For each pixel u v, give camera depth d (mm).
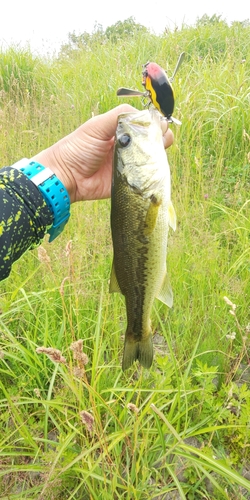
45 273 752
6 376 635
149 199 401
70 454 488
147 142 398
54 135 1152
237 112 1142
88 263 771
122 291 439
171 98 334
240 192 948
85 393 581
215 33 1740
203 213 808
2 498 484
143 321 439
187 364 623
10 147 1048
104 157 468
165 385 550
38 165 402
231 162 1062
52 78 1591
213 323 646
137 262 421
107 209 905
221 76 1329
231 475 404
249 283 714
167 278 442
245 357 624
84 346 594
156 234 412
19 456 549
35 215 385
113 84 1402
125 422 535
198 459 441
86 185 483
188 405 564
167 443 520
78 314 646
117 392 575
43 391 598
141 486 463
